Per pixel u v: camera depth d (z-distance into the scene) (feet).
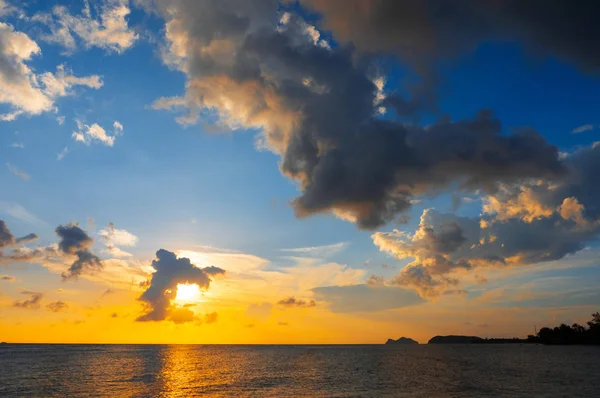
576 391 203.62
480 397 189.26
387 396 196.34
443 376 286.05
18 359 480.64
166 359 518.78
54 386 237.86
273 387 234.58
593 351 610.65
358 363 442.50
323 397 194.49
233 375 307.17
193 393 212.43
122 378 283.18
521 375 282.15
